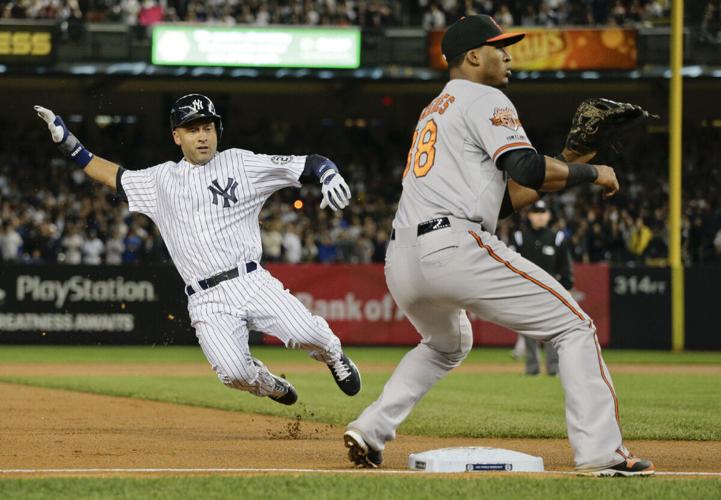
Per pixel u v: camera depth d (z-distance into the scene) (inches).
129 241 2783.0
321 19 3110.2
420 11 3225.9
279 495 527.2
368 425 656.4
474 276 608.1
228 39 3002.0
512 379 1588.3
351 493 535.2
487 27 635.5
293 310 756.0
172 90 3319.4
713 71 2997.0
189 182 746.8
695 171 3324.3
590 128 633.6
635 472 598.2
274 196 3125.0
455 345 663.8
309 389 1391.5
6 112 3393.2
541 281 610.5
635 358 2180.1
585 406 600.4
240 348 753.0
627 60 2979.8
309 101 3599.9
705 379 1611.7
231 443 818.8
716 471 662.5
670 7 3070.9
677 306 2466.8
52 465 672.4
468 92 618.2
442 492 540.1
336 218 3070.9
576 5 3117.6
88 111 3420.3
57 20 2992.1
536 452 778.2
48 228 2827.3
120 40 2997.0
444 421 992.9
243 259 754.8
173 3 3117.6
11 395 1270.9
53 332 2479.1
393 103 3595.0
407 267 625.6
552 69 2989.7
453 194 610.5
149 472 624.4
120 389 1371.8
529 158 590.6
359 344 2512.3
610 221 2871.6
